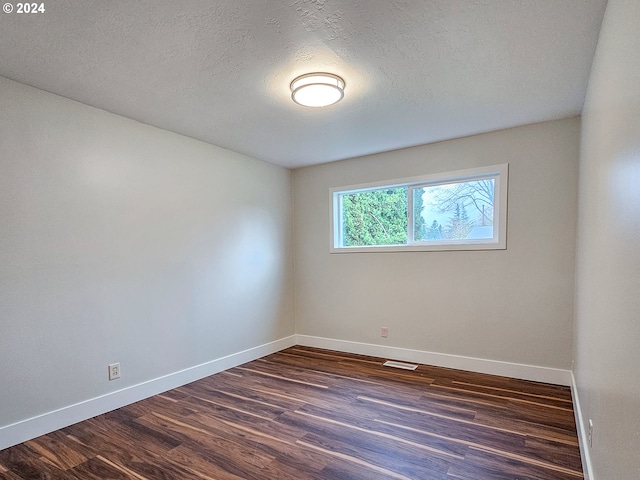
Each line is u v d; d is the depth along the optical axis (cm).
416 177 373
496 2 155
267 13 161
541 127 311
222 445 217
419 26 172
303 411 263
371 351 405
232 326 372
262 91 241
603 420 141
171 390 307
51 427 234
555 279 309
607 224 143
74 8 154
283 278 446
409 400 279
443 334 361
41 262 232
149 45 185
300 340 461
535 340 317
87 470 193
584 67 211
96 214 262
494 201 341
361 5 156
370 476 186
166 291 309
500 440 218
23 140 225
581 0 153
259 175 414
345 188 421
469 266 346
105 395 264
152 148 301
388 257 393
